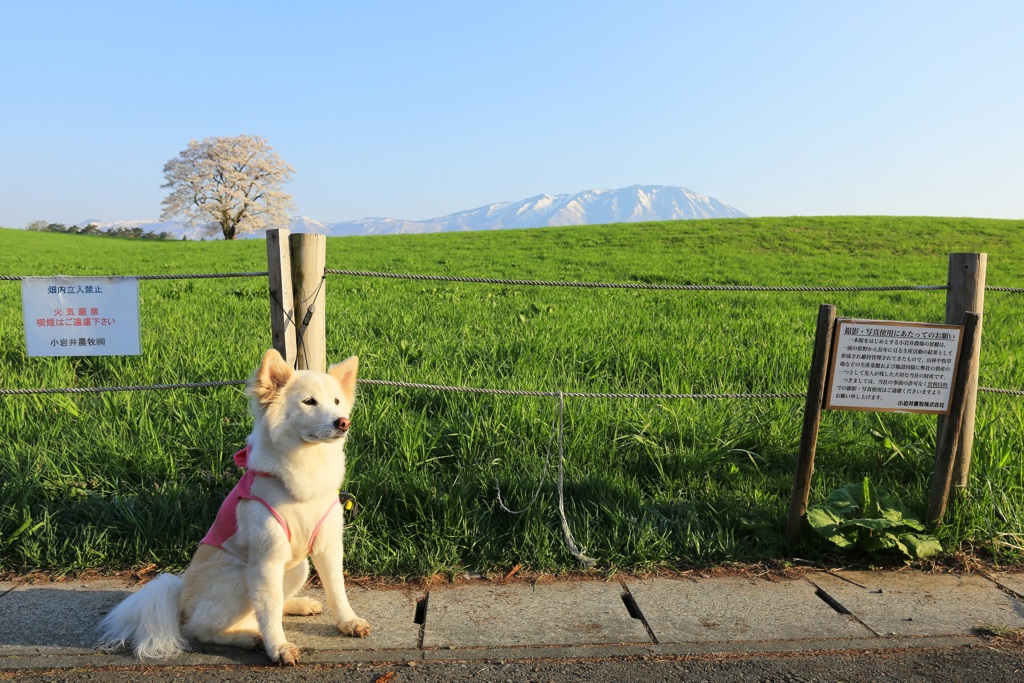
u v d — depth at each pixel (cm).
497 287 1623
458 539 435
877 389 431
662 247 3152
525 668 314
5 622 352
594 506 468
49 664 314
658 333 966
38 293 424
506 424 538
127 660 319
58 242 4150
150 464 482
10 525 435
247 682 301
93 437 509
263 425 334
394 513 454
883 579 418
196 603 335
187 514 444
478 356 783
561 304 1296
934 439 543
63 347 430
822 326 421
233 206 7012
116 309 431
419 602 388
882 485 513
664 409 586
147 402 579
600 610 374
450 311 1159
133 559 420
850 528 439
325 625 358
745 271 2275
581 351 816
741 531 463
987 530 451
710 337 952
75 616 360
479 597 388
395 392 629
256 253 3331
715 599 388
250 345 818
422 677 306
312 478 334
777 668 316
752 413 595
